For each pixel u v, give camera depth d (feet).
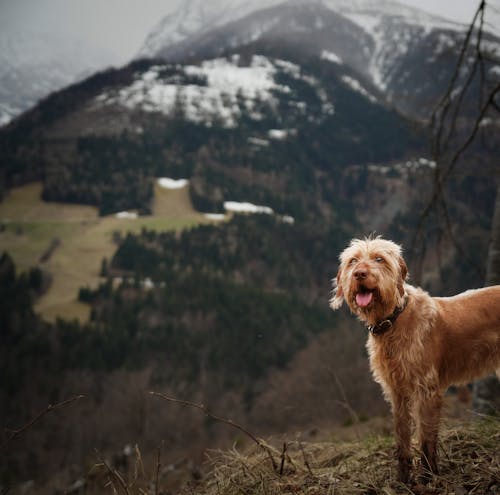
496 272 17.08
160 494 9.56
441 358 9.64
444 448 10.59
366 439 12.68
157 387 155.74
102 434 124.67
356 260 9.66
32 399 161.99
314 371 118.73
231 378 162.91
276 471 10.50
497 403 16.24
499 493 8.43
